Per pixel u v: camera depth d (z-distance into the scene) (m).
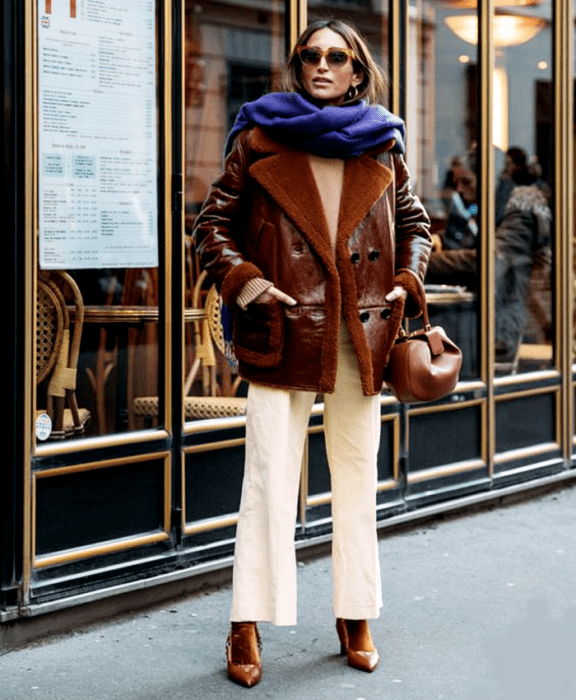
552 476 7.45
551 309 7.58
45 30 4.66
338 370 4.28
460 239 6.91
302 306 4.14
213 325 5.59
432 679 4.31
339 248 4.14
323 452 5.89
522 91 7.32
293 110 4.15
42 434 4.68
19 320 4.49
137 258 5.05
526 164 7.38
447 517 6.77
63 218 4.77
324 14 6.27
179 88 5.17
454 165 6.91
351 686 4.23
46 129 4.68
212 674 4.35
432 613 5.08
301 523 5.76
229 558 5.38
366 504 4.39
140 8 5.02
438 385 4.31
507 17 7.16
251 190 4.21
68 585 4.71
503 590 5.42
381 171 4.24
